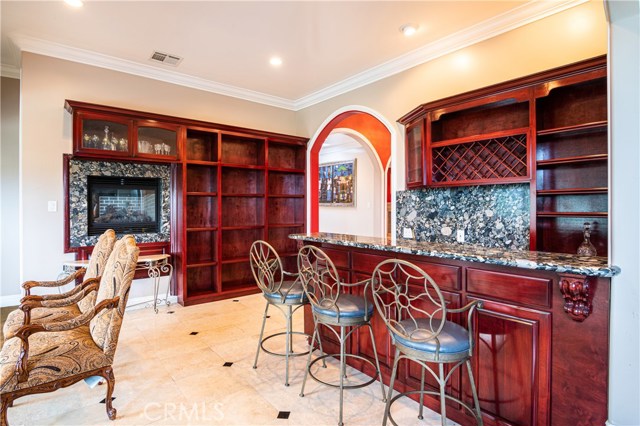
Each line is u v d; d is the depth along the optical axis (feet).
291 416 6.87
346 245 8.56
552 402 5.38
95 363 6.47
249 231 17.16
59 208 12.19
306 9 9.74
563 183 9.42
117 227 13.41
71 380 6.23
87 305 8.61
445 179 11.50
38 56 11.81
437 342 5.29
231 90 16.28
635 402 4.74
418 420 6.73
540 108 9.41
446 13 9.95
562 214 8.83
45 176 11.95
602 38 8.67
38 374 5.88
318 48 12.22
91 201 12.83
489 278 6.08
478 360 6.26
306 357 9.60
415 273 7.20
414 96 12.86
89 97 12.76
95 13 9.94
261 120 17.51
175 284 14.74
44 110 11.93
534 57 9.78
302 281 7.93
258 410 7.06
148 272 13.58
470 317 5.69
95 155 11.96
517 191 10.34
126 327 11.71
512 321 5.80
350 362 9.03
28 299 7.55
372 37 11.39
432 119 11.15
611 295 4.89
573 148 9.23
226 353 9.75
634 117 4.98
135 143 12.76
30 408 7.04
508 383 5.88
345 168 30.78
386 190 26.14
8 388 5.62
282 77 14.99
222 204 16.31
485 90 9.68
